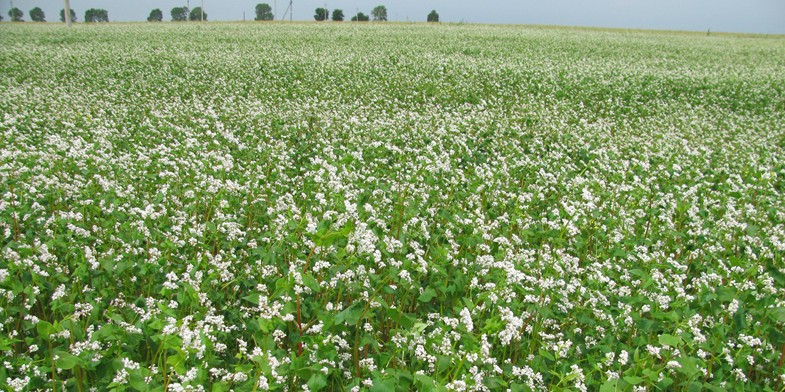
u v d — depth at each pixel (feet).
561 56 110.63
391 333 15.26
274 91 62.13
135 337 13.55
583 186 29.73
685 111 62.80
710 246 23.17
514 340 16.21
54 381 12.76
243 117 46.62
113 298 17.10
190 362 13.41
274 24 214.28
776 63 117.29
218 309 17.52
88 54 90.79
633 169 34.68
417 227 21.88
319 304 15.44
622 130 50.44
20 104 49.98
